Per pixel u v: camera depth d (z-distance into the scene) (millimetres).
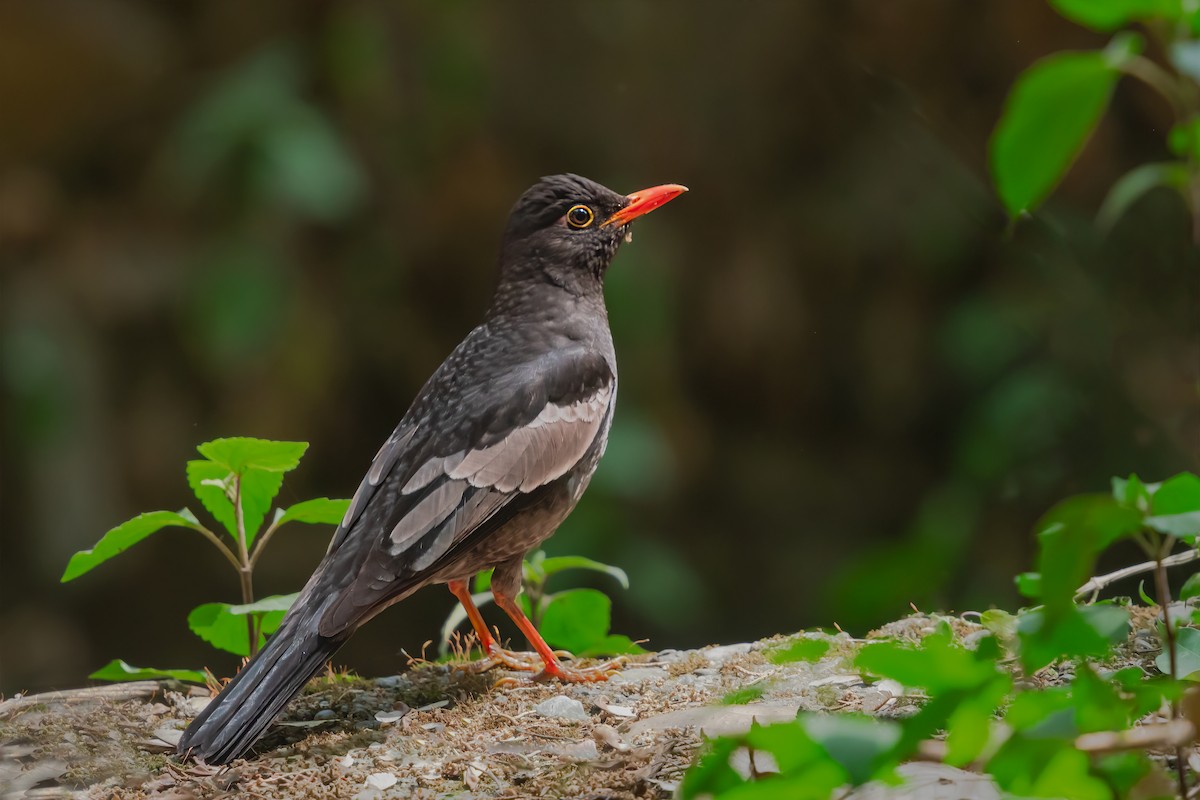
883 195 15500
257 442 6531
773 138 15695
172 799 5363
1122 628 3498
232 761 5754
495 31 15422
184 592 14500
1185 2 2734
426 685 6809
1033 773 3330
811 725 3150
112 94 15156
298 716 6395
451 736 5980
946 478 14961
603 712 6195
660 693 6422
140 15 15344
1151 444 13211
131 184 15281
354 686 6836
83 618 14234
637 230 15180
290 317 14664
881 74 15289
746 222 15805
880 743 3086
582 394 7398
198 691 6980
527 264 7891
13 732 6098
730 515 15234
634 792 5016
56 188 15188
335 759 5734
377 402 15430
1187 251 13336
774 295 15641
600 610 7754
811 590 14664
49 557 14070
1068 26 14391
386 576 6363
